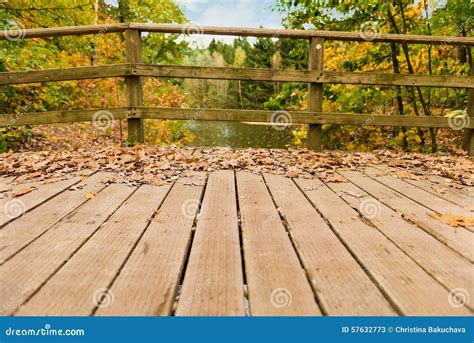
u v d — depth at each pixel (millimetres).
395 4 5352
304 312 1137
